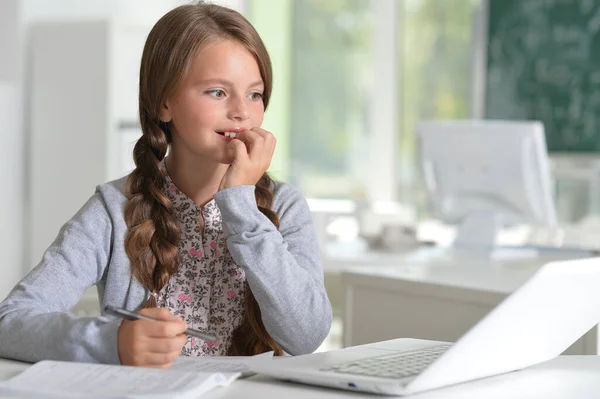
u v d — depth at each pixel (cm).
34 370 124
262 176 183
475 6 711
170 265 170
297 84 755
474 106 710
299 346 162
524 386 127
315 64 754
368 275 254
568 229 622
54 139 537
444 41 730
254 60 167
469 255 321
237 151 160
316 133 758
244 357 146
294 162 761
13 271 539
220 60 162
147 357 132
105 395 112
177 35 164
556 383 129
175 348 133
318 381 122
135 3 599
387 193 753
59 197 538
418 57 741
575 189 658
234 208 157
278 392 119
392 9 744
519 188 354
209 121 163
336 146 757
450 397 119
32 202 543
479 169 361
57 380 119
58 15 560
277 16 745
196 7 168
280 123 755
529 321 127
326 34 753
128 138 532
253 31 167
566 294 130
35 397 115
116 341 134
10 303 154
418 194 745
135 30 536
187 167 174
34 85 541
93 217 171
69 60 533
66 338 137
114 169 529
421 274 253
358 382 118
